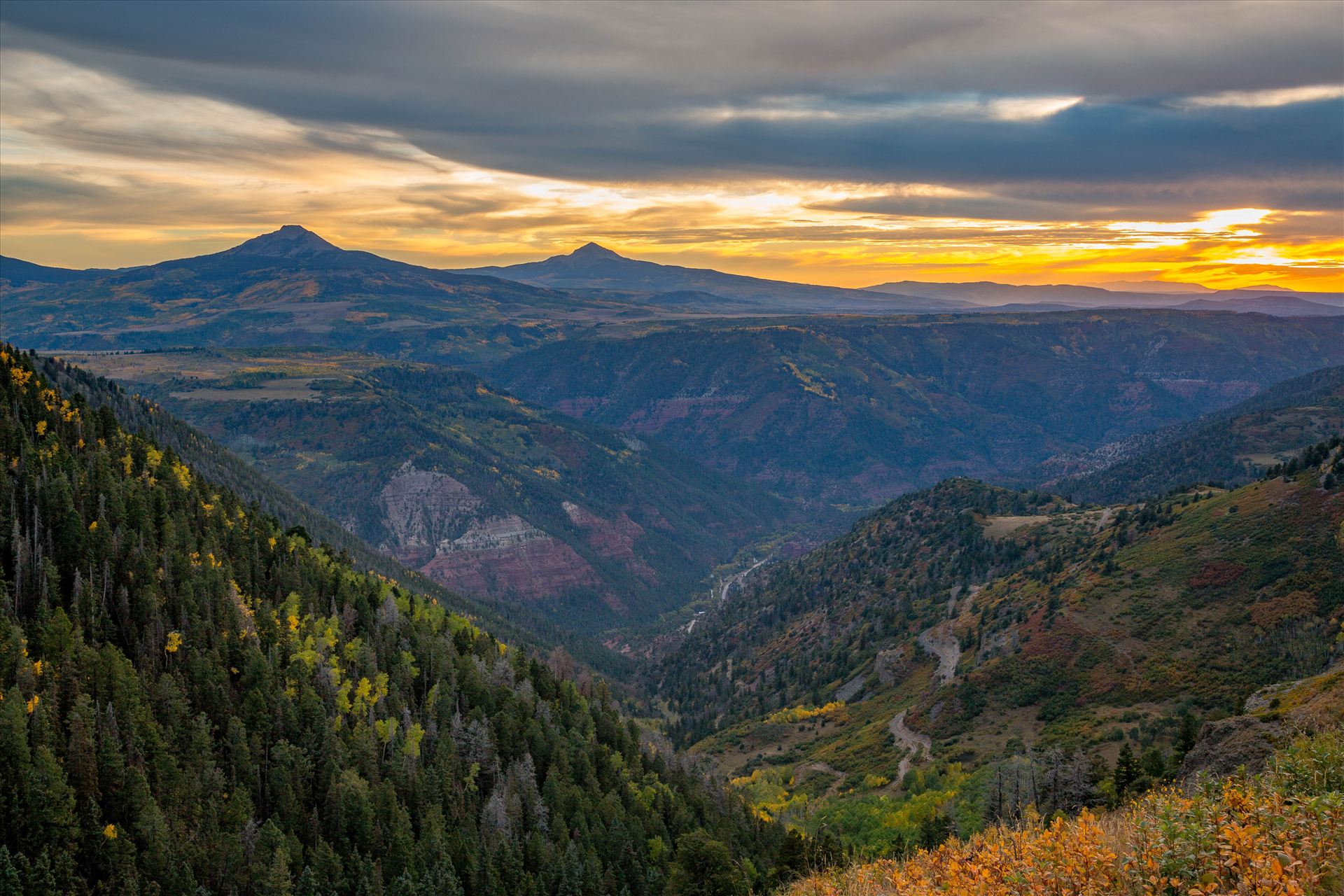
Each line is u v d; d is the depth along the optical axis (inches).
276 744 4591.5
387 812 4503.0
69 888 3454.7
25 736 3686.0
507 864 4370.1
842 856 3599.9
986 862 1428.4
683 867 3302.2
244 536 6392.7
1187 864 1192.8
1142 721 5639.8
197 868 3786.9
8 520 5000.0
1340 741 1625.2
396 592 7495.1
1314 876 1058.1
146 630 4766.2
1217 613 6363.2
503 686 6186.0
